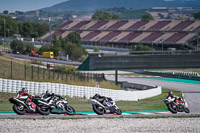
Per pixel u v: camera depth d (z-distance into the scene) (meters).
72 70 190.50
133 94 133.88
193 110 98.50
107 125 64.38
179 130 63.56
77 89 117.81
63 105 69.06
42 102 66.38
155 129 63.28
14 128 57.56
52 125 61.28
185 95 154.50
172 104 83.00
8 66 141.75
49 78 129.50
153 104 111.81
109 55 178.12
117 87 164.50
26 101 65.75
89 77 156.00
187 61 184.88
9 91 106.69
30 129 57.56
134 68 180.50
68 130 58.41
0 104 88.00
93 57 174.88
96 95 73.75
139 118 74.62
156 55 182.75
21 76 126.88
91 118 70.50
